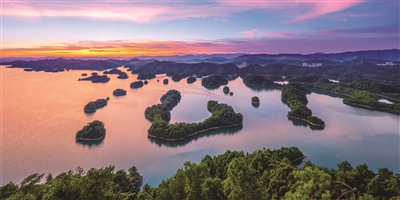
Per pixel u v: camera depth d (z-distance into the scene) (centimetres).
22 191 4803
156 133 16862
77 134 16588
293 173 7494
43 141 16175
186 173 5906
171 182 6325
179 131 16650
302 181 4997
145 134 17750
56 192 4288
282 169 8338
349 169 8538
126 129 18800
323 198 3919
